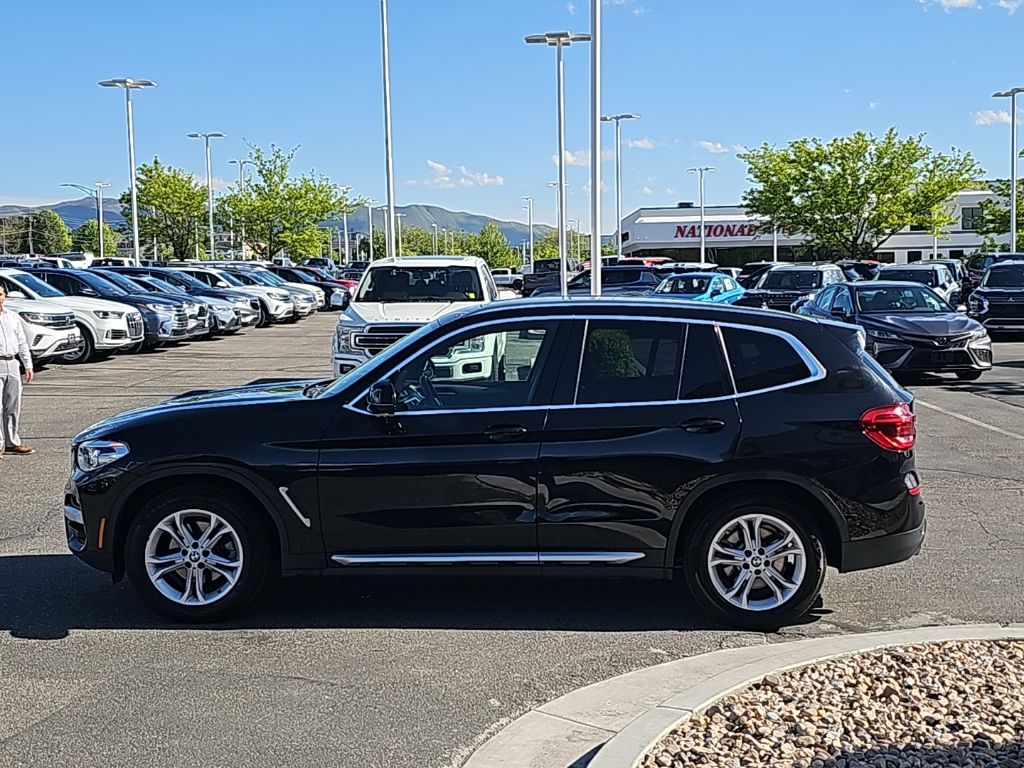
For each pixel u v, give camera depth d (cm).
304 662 561
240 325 3162
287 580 705
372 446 605
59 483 1014
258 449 607
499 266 11644
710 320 616
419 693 521
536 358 618
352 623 622
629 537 600
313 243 6450
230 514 615
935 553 757
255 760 448
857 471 595
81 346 2123
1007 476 1017
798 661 516
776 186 5456
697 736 437
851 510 596
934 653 529
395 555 610
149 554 619
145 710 500
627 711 492
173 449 610
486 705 507
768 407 599
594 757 420
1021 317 2525
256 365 2158
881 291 1836
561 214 3462
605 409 603
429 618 630
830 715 455
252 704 507
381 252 11650
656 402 604
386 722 487
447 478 602
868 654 529
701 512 606
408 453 603
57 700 511
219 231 6938
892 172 5309
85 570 729
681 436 596
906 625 616
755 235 7025
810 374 607
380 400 595
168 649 581
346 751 457
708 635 602
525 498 601
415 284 1595
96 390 1709
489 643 590
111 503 617
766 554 603
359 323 1460
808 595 601
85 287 2411
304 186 6406
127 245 10181
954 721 449
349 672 548
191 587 621
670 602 658
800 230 5603
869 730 441
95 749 459
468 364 621
